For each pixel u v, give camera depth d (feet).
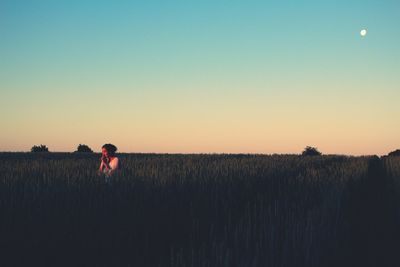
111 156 47.37
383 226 40.98
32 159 115.75
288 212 35.14
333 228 34.24
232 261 23.40
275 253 25.36
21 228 28.86
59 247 27.07
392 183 73.36
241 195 45.06
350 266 28.68
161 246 28.30
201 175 56.08
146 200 37.17
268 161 112.57
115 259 25.89
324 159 144.66
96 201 34.14
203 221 33.65
